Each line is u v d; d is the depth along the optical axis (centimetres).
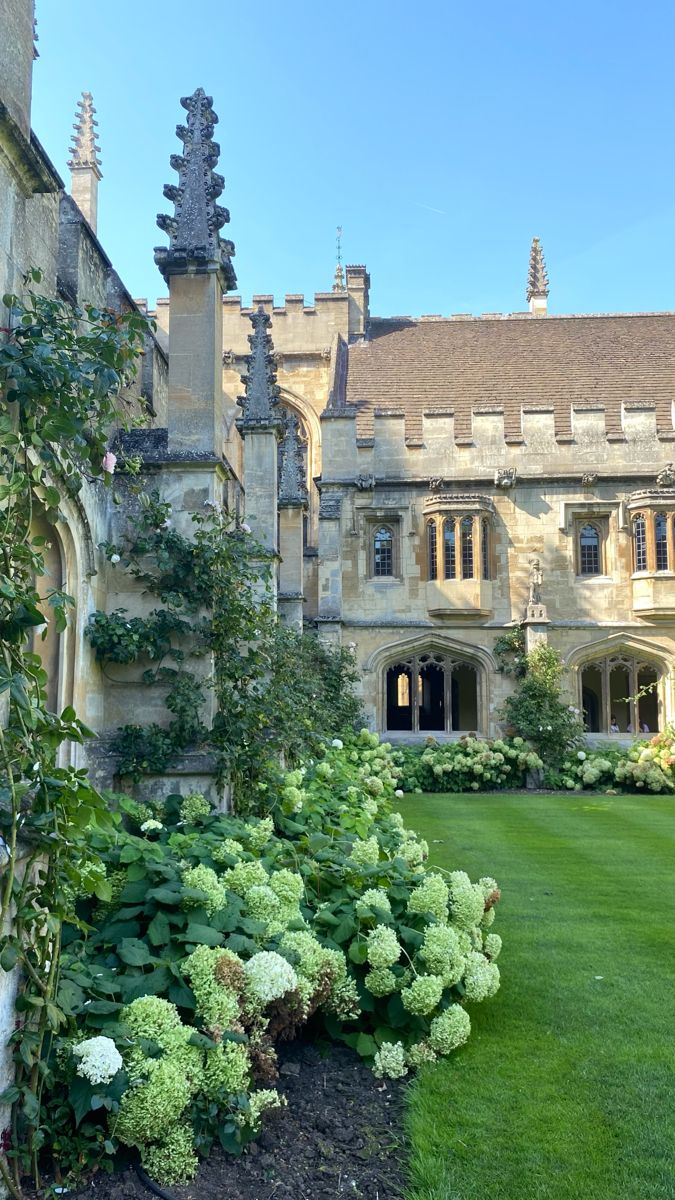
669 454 2373
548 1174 361
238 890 495
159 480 854
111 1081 346
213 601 830
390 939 473
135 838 514
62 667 752
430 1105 415
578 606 2359
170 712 816
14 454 410
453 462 2411
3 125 395
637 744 2122
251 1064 393
